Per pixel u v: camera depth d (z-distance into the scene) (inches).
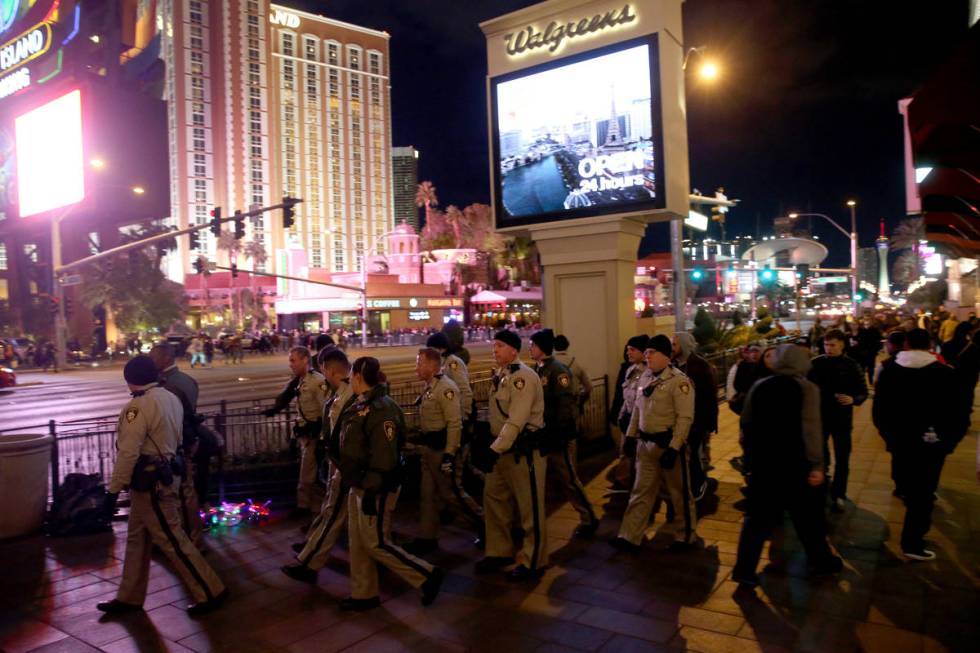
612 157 397.7
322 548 209.8
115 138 1852.9
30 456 263.4
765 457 193.9
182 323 2416.3
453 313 3070.9
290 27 5802.2
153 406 189.5
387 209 6476.4
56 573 224.2
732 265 1545.3
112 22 2039.9
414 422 333.1
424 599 189.2
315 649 166.7
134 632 179.8
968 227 885.8
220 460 300.7
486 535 217.5
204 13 5059.1
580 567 216.1
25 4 1927.9
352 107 6215.6
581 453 378.9
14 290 2253.9
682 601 188.1
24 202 1962.4
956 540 231.5
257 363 1537.9
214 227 1000.2
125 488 189.6
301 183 5812.0
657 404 223.8
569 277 420.5
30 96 1937.7
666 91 382.6
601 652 160.2
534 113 426.9
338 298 2628.0
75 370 1517.0
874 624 170.4
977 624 169.0
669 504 266.2
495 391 217.2
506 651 162.2
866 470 337.4
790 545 233.1
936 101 360.2
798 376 195.2
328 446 199.3
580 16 410.0
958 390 210.2
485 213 3897.6
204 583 190.1
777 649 159.3
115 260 2057.1
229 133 5147.6
